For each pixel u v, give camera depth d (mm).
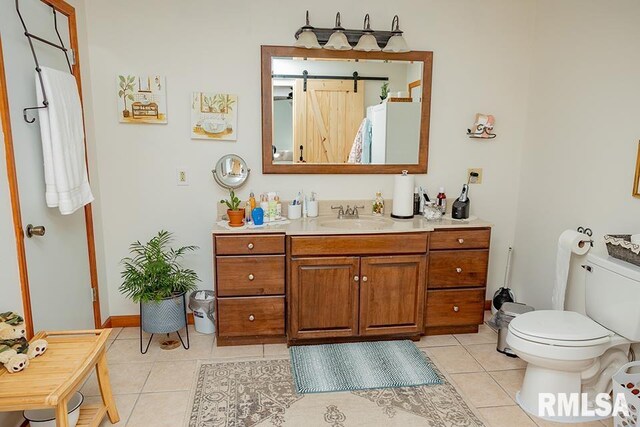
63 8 2334
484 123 3055
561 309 2520
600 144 2424
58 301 2258
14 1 1870
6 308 1795
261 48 2793
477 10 2975
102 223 2869
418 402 2174
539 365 2043
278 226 2680
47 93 1944
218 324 2637
